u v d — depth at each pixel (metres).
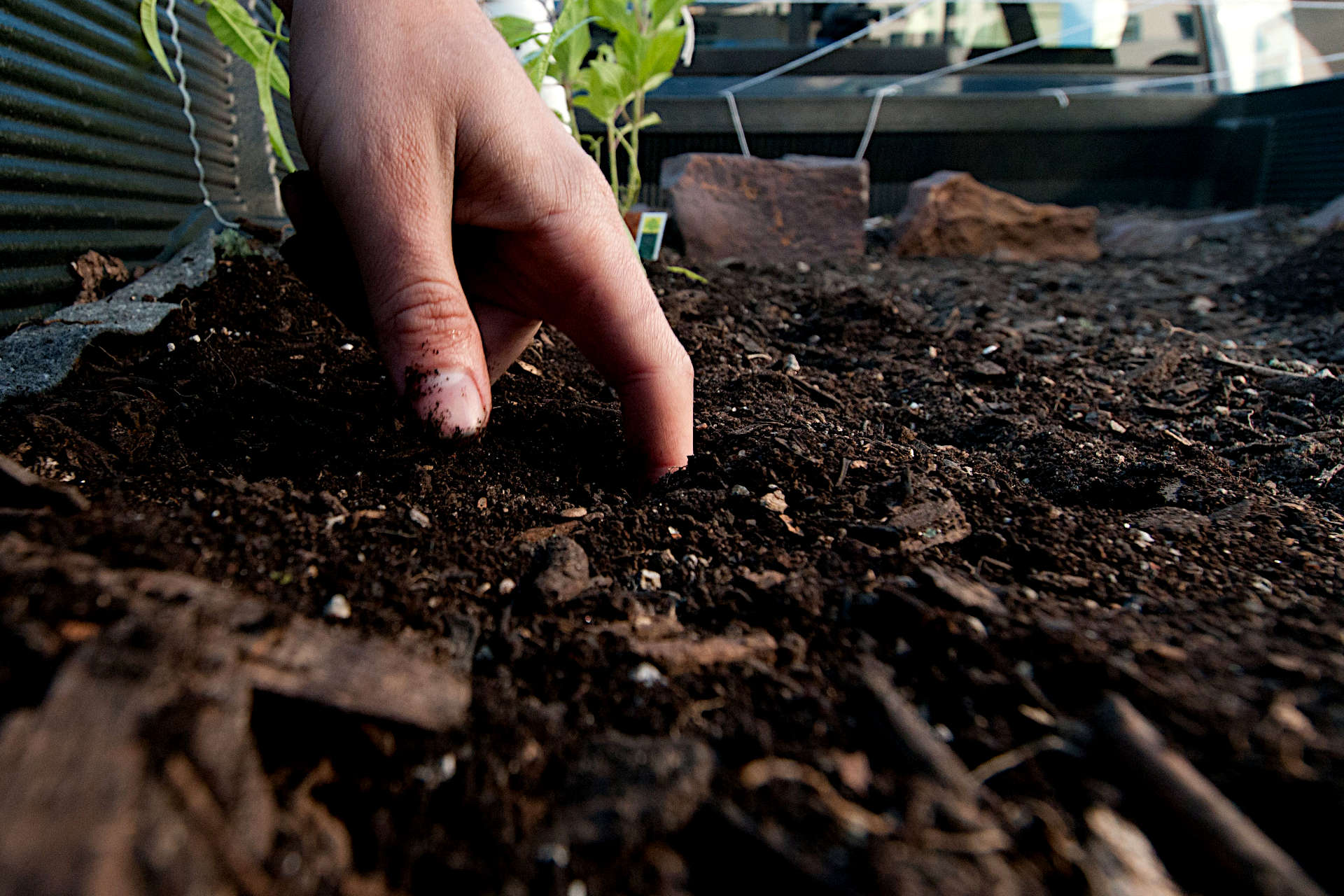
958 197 0.65
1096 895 0.10
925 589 0.16
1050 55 0.81
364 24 0.16
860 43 0.78
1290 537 0.20
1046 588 0.17
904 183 0.80
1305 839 0.11
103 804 0.09
